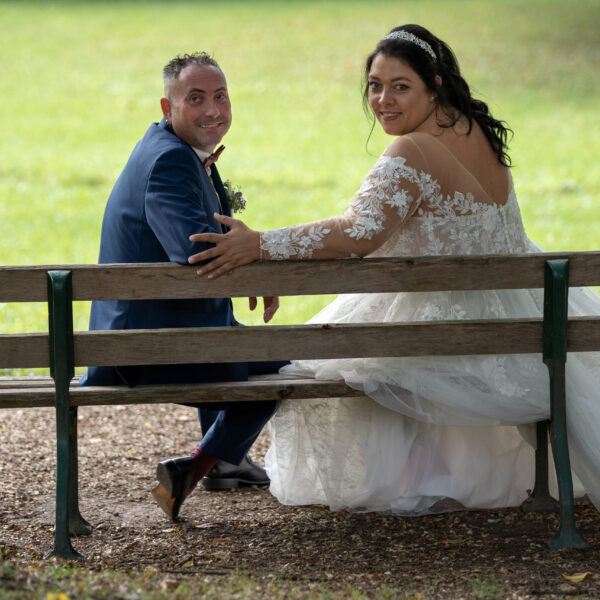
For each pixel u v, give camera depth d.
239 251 4.79
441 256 4.88
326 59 38.53
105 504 5.80
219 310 5.41
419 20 44.94
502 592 4.30
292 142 26.97
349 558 4.88
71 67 37.31
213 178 5.73
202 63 5.35
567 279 4.88
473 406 5.08
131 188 5.19
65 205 19.89
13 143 26.55
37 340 4.77
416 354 4.93
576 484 5.73
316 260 4.88
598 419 5.21
